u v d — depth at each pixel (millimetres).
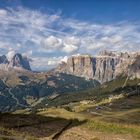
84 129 103438
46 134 87000
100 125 114250
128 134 101625
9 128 86625
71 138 84750
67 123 117750
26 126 97750
